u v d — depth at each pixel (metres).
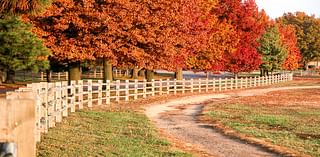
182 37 48.06
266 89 70.31
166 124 27.44
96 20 39.44
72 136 19.86
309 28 148.88
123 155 16.38
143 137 21.06
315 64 181.00
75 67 44.00
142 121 27.20
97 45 40.47
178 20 45.66
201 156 17.55
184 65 59.53
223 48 63.41
